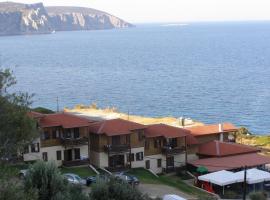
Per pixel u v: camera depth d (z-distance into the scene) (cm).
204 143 8200
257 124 14138
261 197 6266
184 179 7394
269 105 16650
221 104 16900
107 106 16050
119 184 4522
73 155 7219
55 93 18812
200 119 14738
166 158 7638
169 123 10169
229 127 8900
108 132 7200
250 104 16850
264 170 7469
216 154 7856
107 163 7256
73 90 19638
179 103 17100
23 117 4041
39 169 4297
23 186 4025
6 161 3978
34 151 6894
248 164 7506
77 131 7244
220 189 6862
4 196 3256
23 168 6381
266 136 10900
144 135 7494
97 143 7262
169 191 6353
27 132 4078
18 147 4047
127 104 16900
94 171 7012
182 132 7775
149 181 6819
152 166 7569
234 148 8056
